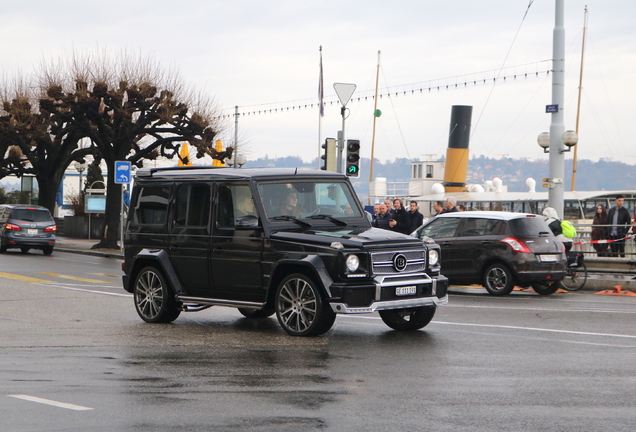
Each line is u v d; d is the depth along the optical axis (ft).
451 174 187.01
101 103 140.26
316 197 43.45
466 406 24.77
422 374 30.07
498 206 149.48
